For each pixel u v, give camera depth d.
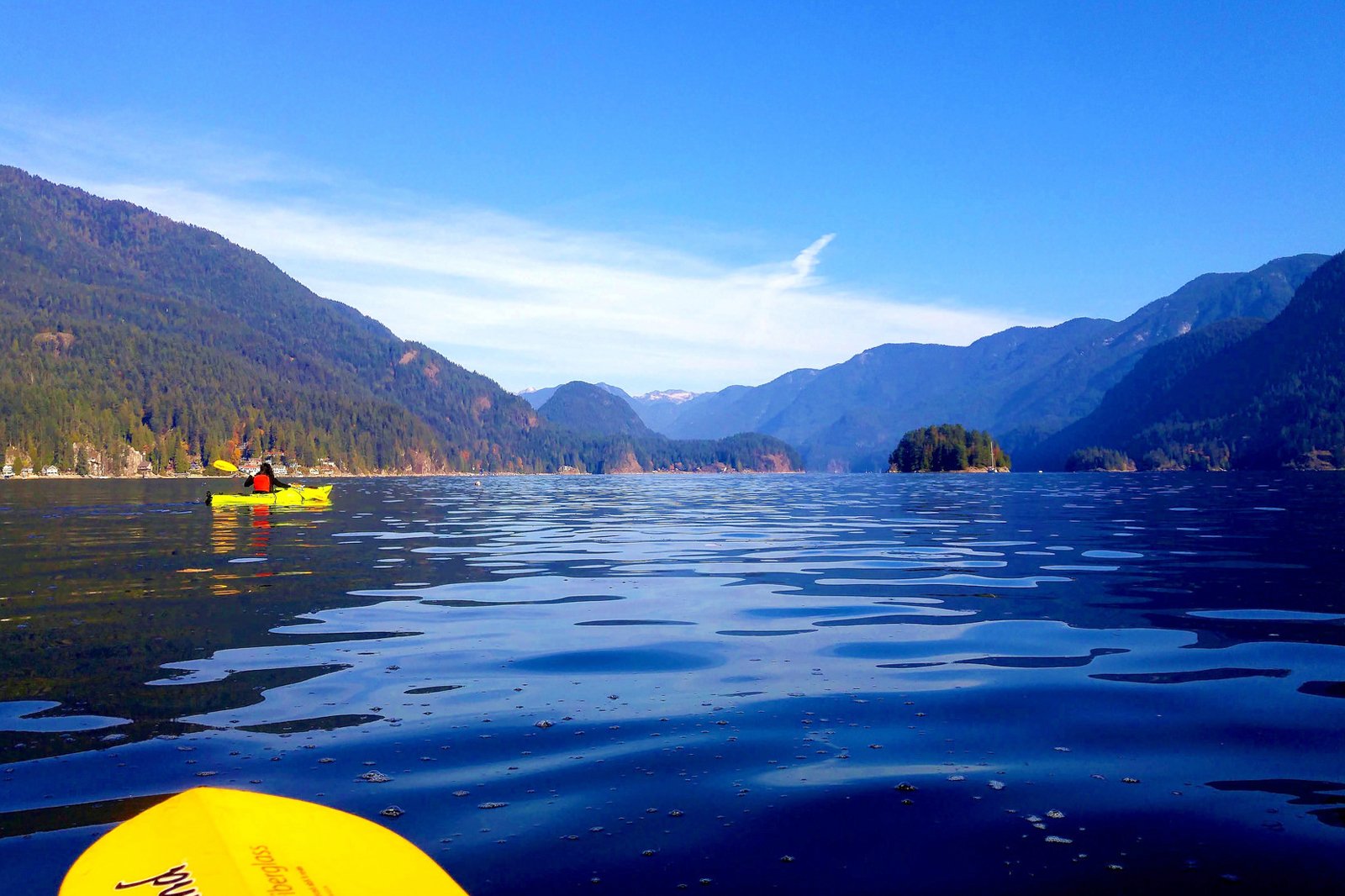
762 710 5.95
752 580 12.52
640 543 18.58
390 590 11.39
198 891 3.17
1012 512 29.17
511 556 15.73
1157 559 14.41
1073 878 3.56
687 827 4.06
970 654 7.64
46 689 6.45
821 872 3.62
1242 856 3.76
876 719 5.72
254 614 9.55
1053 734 5.42
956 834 3.98
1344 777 4.67
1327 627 8.65
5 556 14.77
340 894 3.19
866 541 18.59
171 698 6.21
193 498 38.91
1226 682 6.62
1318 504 32.16
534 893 3.45
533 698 6.27
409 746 5.19
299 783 4.60
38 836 3.95
